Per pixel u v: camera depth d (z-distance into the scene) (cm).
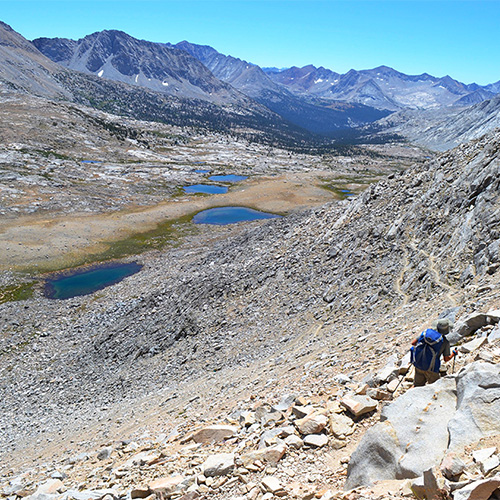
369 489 689
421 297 2553
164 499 987
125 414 2827
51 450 2561
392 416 823
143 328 4794
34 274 8262
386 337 1897
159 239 10925
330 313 3262
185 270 7481
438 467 650
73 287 7738
